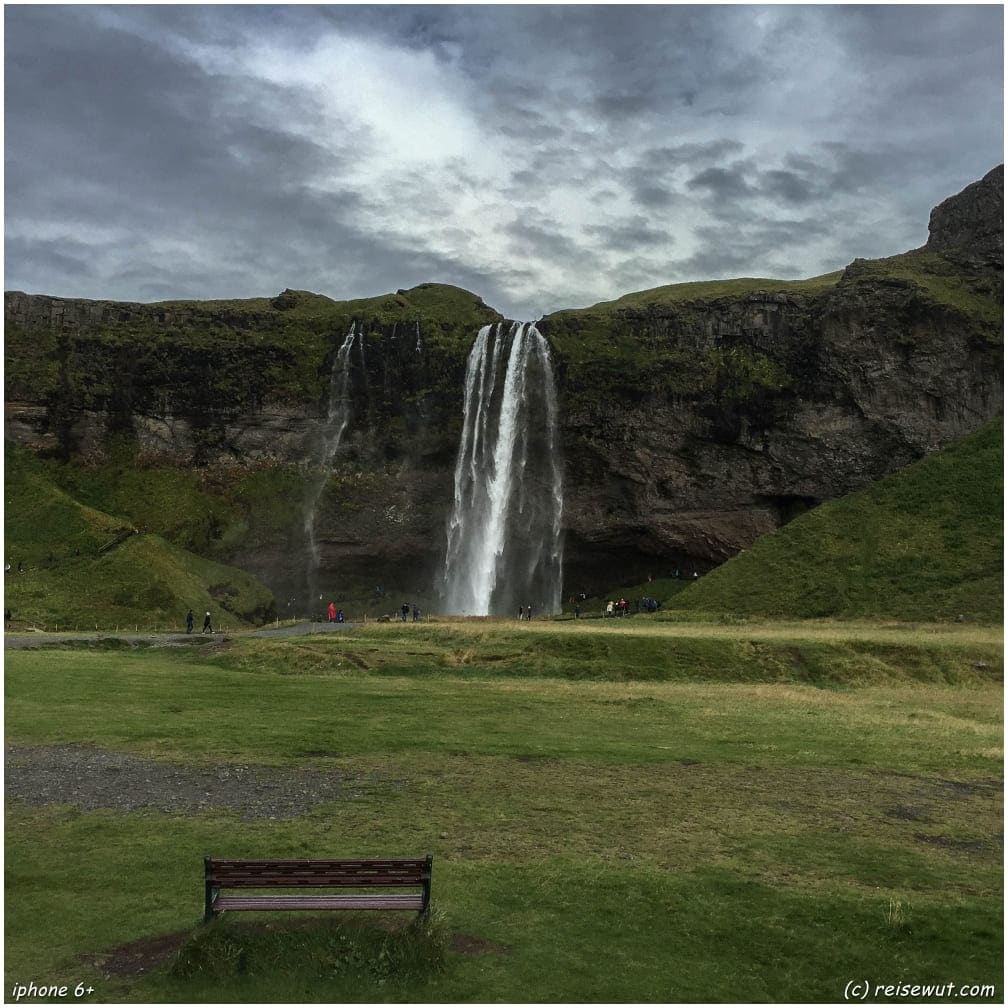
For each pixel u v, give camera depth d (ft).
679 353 284.82
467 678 120.88
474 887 41.14
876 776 66.08
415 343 303.07
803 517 227.61
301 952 33.47
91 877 41.50
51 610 207.41
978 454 228.22
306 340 313.12
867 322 262.88
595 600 291.38
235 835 47.85
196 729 75.66
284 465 302.45
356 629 159.63
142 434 302.45
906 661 131.03
